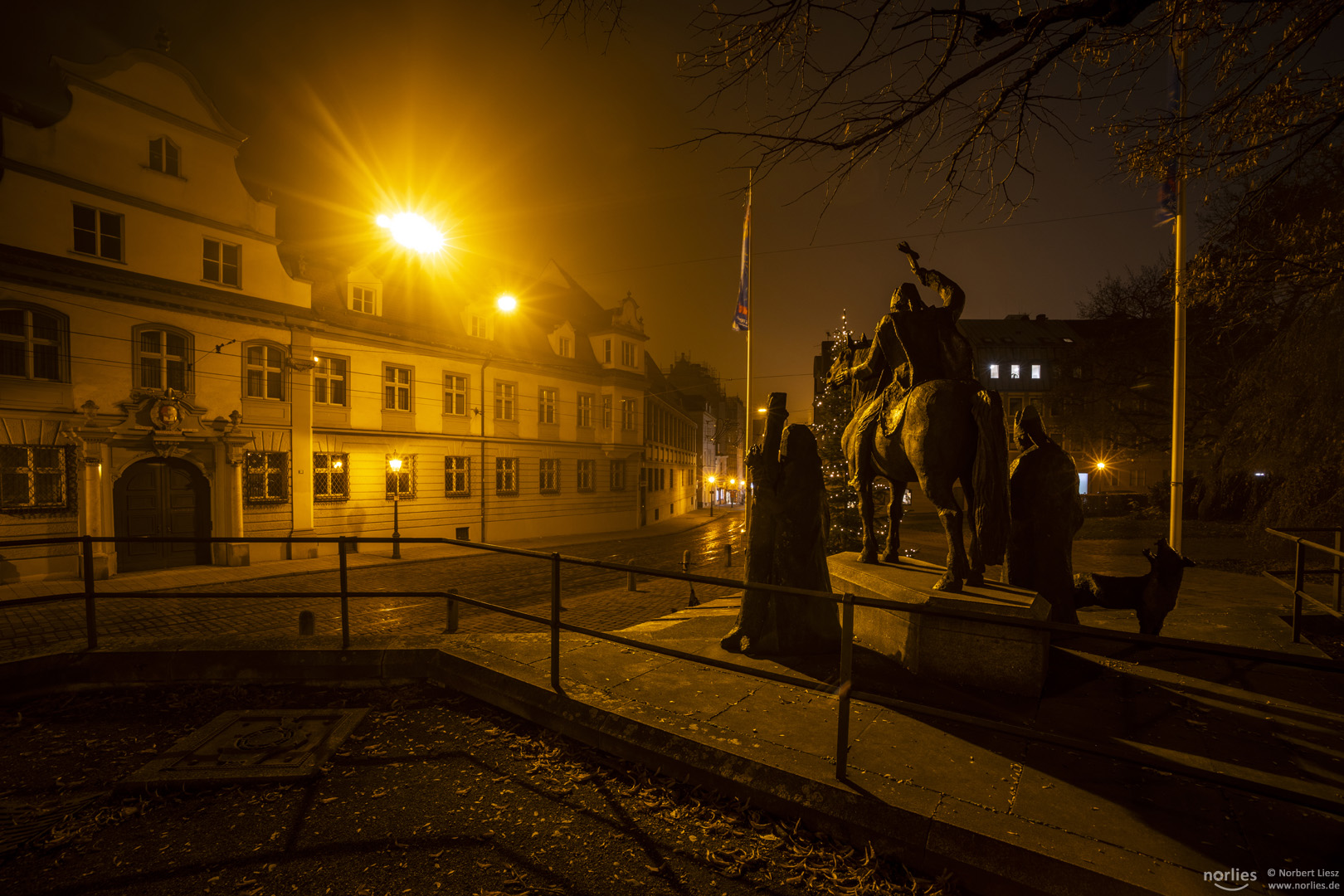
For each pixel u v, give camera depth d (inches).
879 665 185.8
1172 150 152.7
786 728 147.4
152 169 634.8
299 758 148.9
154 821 125.5
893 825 111.9
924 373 197.6
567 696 164.7
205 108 673.6
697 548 1023.6
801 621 198.7
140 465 632.4
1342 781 122.0
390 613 444.8
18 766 148.6
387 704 184.5
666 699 164.1
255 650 198.4
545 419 1149.1
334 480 809.5
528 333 1150.3
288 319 735.1
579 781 141.0
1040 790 119.6
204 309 667.4
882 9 127.3
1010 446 389.4
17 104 575.8
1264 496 572.4
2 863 111.7
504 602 488.4
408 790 137.8
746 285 845.2
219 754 151.3
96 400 596.1
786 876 109.3
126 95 616.4
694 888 106.3
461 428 980.6
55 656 190.9
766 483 201.6
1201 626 247.1
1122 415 1197.7
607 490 1305.4
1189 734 143.0
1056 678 177.5
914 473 202.4
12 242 549.0
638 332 1348.4
